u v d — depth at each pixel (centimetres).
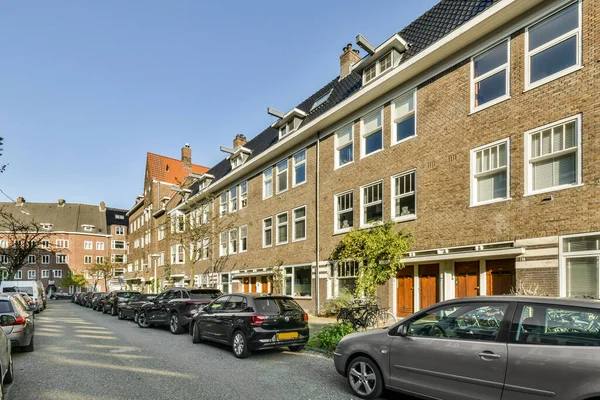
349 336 594
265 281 2086
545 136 930
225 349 948
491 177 1046
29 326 895
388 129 1379
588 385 359
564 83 895
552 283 871
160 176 4156
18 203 6969
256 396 562
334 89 1873
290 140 1853
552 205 888
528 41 985
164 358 837
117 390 592
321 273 1630
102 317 2025
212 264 2625
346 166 1561
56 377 672
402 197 1306
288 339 851
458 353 454
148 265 4091
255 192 2219
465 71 1130
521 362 404
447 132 1162
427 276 1188
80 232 6944
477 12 1135
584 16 872
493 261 1013
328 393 574
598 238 812
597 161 821
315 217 1712
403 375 506
